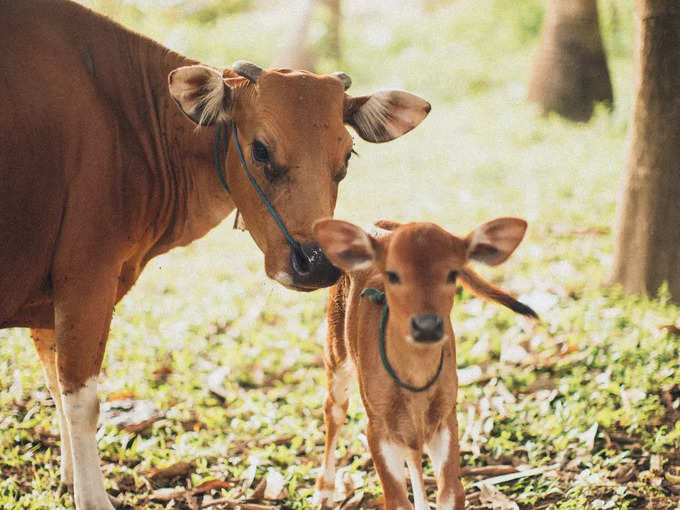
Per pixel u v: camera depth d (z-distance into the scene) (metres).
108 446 4.92
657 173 6.33
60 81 3.96
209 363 6.18
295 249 3.85
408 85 16.16
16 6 4.00
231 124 4.19
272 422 5.29
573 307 6.31
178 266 8.21
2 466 4.73
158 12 18.89
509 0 18.83
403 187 10.34
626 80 15.20
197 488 4.55
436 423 3.65
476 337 6.20
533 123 12.85
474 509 4.30
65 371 4.11
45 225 3.94
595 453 4.68
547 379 5.52
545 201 9.07
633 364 5.39
